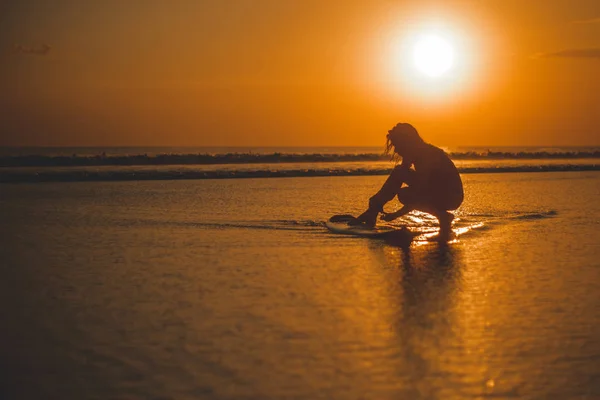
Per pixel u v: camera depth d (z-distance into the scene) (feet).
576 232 29.07
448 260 22.31
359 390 10.82
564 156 152.87
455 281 18.97
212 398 10.50
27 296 17.15
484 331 14.01
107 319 15.01
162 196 45.21
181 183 57.88
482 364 12.03
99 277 19.49
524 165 97.04
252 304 16.30
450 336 13.67
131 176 64.28
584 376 11.48
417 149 29.73
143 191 49.37
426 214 35.14
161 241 26.21
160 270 20.52
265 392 10.73
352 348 12.88
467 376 11.46
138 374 11.56
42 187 52.80
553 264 21.61
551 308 15.96
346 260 22.30
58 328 14.32
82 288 18.07
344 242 26.18
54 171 68.85
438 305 16.21
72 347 13.03
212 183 58.23
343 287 18.16
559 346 13.05
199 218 33.27
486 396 10.62
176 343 13.24
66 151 339.77
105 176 63.87
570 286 18.34
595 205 40.47
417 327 14.32
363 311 15.61
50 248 24.50
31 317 15.17
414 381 11.23
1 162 87.51
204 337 13.62
